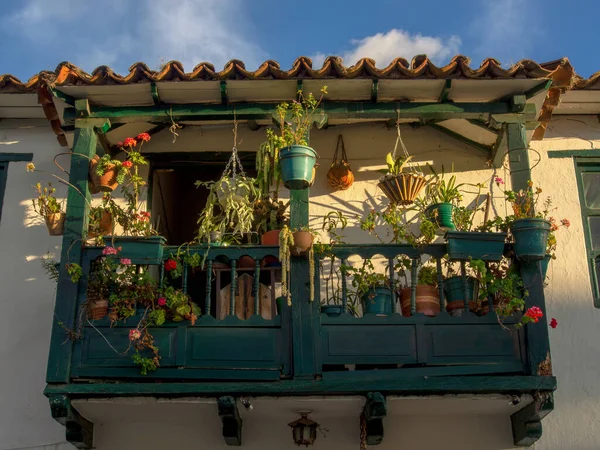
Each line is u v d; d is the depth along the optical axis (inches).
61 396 251.0
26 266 307.7
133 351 255.0
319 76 271.7
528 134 301.7
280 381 250.1
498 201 316.2
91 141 279.4
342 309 258.2
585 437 282.5
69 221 267.6
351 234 313.3
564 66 283.0
